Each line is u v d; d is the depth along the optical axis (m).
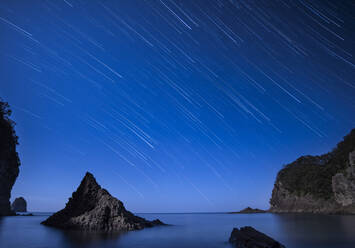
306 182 131.12
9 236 25.75
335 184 103.38
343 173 102.38
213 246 21.02
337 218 59.25
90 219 34.03
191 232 33.34
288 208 136.25
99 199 37.72
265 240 19.73
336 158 119.75
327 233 28.19
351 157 95.50
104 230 32.53
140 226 36.56
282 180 150.88
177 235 29.08
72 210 38.53
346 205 97.50
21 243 21.19
